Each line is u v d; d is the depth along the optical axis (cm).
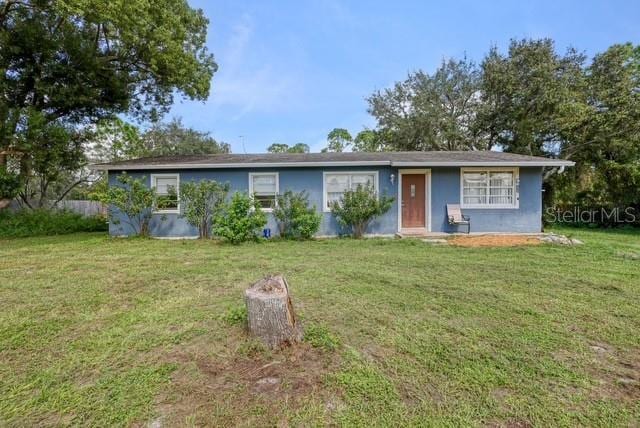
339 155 1277
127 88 1443
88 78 1304
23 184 1305
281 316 297
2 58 1185
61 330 345
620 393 239
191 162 1130
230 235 953
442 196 1130
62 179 1841
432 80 2028
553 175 1686
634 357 289
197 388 243
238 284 520
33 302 434
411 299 441
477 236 1052
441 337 326
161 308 411
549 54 1623
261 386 244
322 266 641
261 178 1141
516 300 438
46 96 1291
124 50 1267
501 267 630
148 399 231
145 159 1242
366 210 1069
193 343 313
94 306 419
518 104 1698
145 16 1022
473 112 1938
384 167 1137
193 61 1279
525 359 283
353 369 266
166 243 980
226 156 1312
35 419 214
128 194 1078
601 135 1481
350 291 476
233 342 310
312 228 1048
